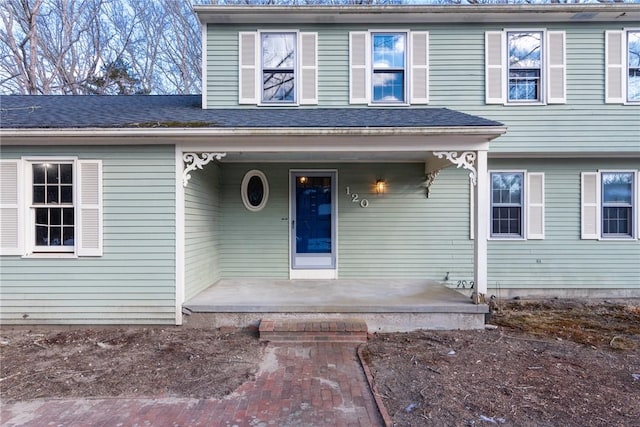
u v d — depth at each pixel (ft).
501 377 12.85
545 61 24.72
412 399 11.32
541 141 24.63
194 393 11.84
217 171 25.32
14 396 11.67
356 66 24.93
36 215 18.74
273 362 14.34
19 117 20.20
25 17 53.31
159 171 18.58
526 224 26.21
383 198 26.32
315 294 20.74
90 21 59.93
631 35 24.91
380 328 18.19
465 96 24.91
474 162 18.78
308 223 26.43
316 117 20.85
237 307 18.25
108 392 11.91
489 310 18.29
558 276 26.21
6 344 16.34
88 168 18.45
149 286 18.48
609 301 25.38
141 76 62.90
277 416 10.48
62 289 18.44
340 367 13.88
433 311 18.22
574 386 12.19
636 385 12.32
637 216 26.12
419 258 26.22
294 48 25.07
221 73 24.82
